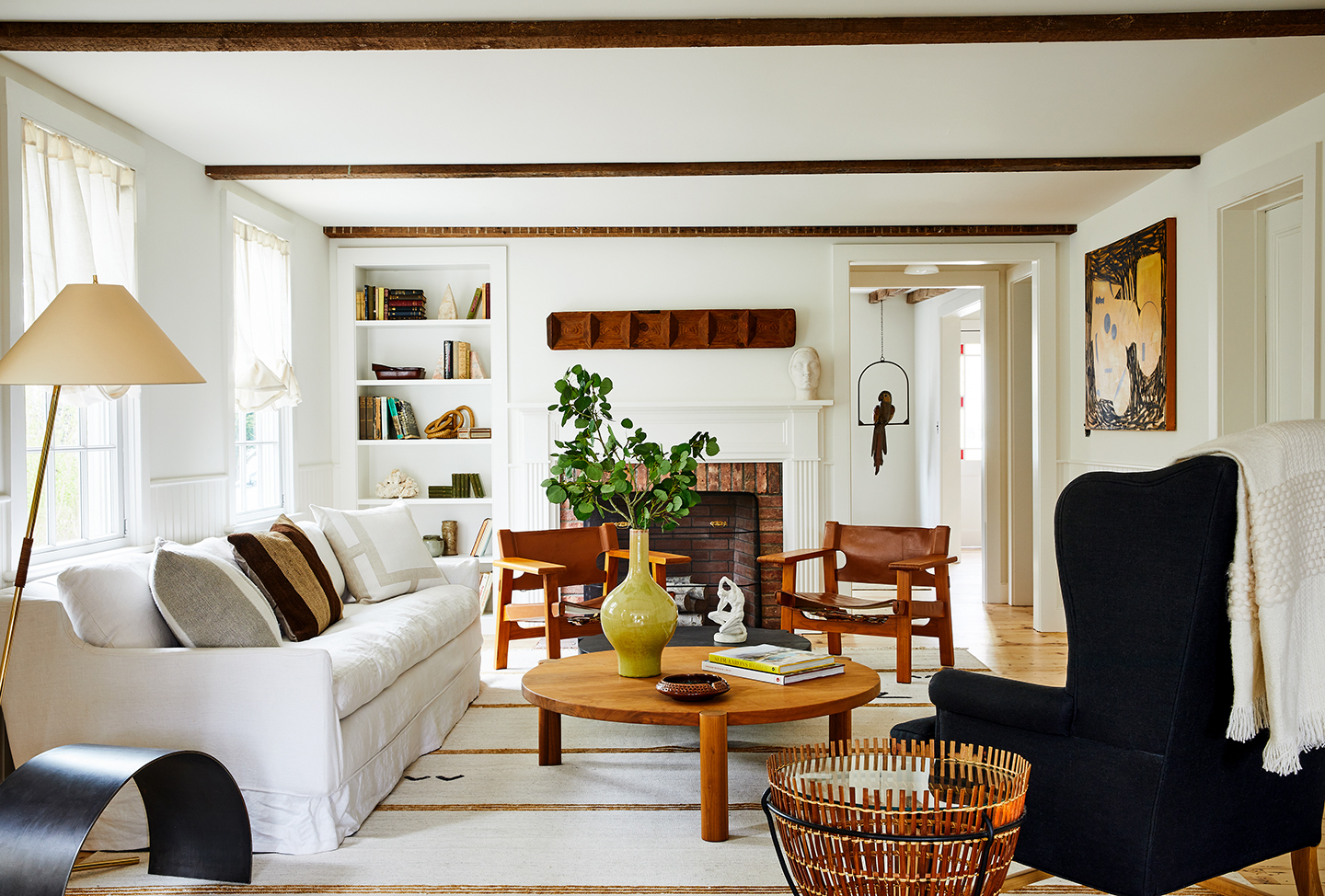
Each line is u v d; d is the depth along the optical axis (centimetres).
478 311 598
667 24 281
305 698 256
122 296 229
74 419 341
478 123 379
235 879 236
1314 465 182
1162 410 456
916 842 142
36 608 255
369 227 576
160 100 346
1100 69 323
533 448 590
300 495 536
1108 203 521
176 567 269
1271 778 197
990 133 396
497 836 266
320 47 288
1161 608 179
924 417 970
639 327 586
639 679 304
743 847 258
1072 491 195
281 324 518
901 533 482
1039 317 591
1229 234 410
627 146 412
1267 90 345
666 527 316
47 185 317
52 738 256
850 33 280
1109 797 187
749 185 476
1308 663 180
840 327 593
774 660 303
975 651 521
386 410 604
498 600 480
